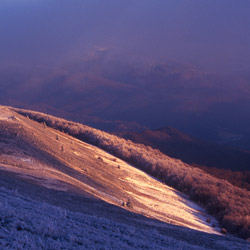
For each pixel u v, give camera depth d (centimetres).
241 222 4681
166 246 1369
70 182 3247
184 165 11169
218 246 1952
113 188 4462
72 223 1138
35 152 4066
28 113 10800
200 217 5175
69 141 7588
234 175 13038
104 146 9325
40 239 764
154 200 5172
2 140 3962
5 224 809
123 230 1405
